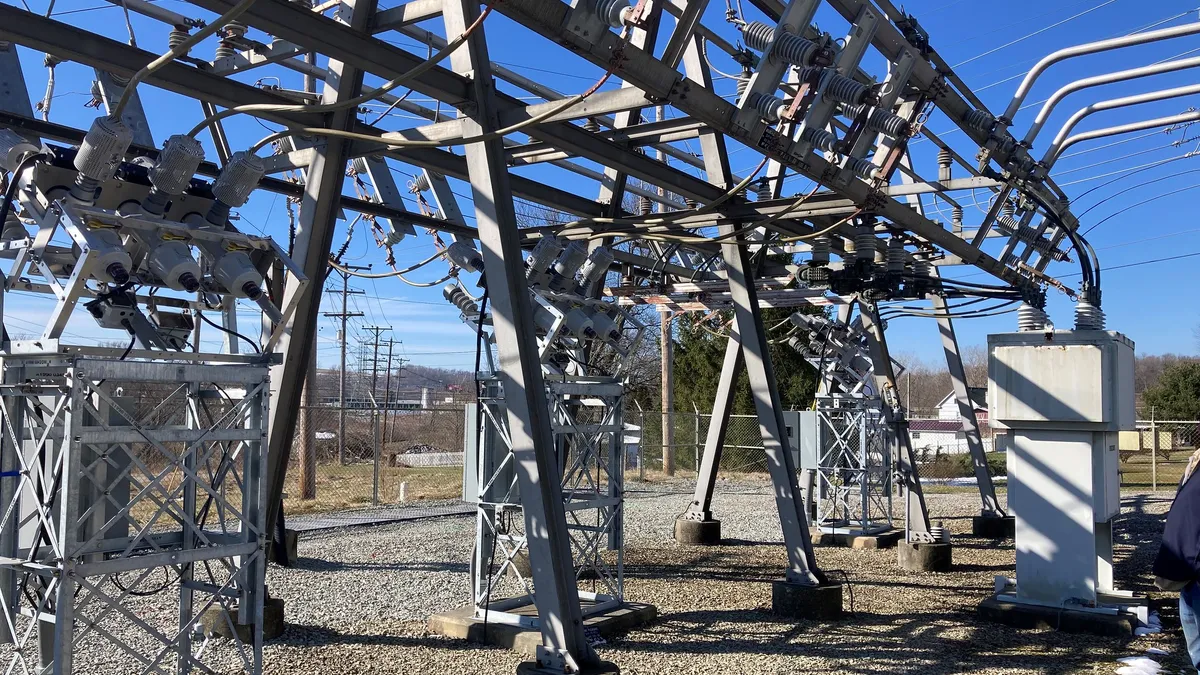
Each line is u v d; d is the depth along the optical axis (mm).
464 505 16250
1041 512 7816
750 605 8539
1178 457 32312
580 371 8023
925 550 10750
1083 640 7258
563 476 8383
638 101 5316
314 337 6504
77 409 4172
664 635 7387
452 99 5395
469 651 6715
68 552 4168
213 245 4895
